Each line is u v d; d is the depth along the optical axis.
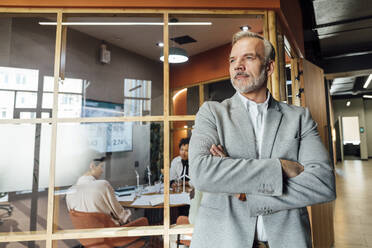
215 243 0.82
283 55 1.84
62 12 1.46
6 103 1.56
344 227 3.49
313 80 2.86
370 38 5.29
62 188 1.49
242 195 0.82
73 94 1.78
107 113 2.87
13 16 1.50
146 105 2.30
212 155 0.86
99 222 1.61
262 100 0.98
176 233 1.37
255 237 0.84
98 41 3.10
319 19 4.37
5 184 1.41
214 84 3.74
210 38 3.48
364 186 6.31
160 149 1.87
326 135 3.08
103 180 1.68
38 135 1.45
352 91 11.82
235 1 1.49
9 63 2.07
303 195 0.77
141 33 2.99
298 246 0.78
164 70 1.50
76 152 1.54
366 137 14.13
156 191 2.08
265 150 0.88
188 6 1.47
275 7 1.51
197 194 1.37
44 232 1.38
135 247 1.62
